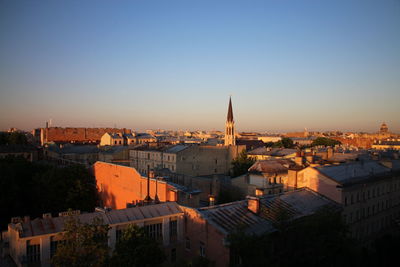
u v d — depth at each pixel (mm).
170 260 37750
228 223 34594
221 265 32562
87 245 24766
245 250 28031
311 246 34781
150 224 36781
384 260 39844
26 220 34500
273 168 68250
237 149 121250
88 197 71062
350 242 37062
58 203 66312
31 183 70688
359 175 51406
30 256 29922
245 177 70375
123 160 126688
